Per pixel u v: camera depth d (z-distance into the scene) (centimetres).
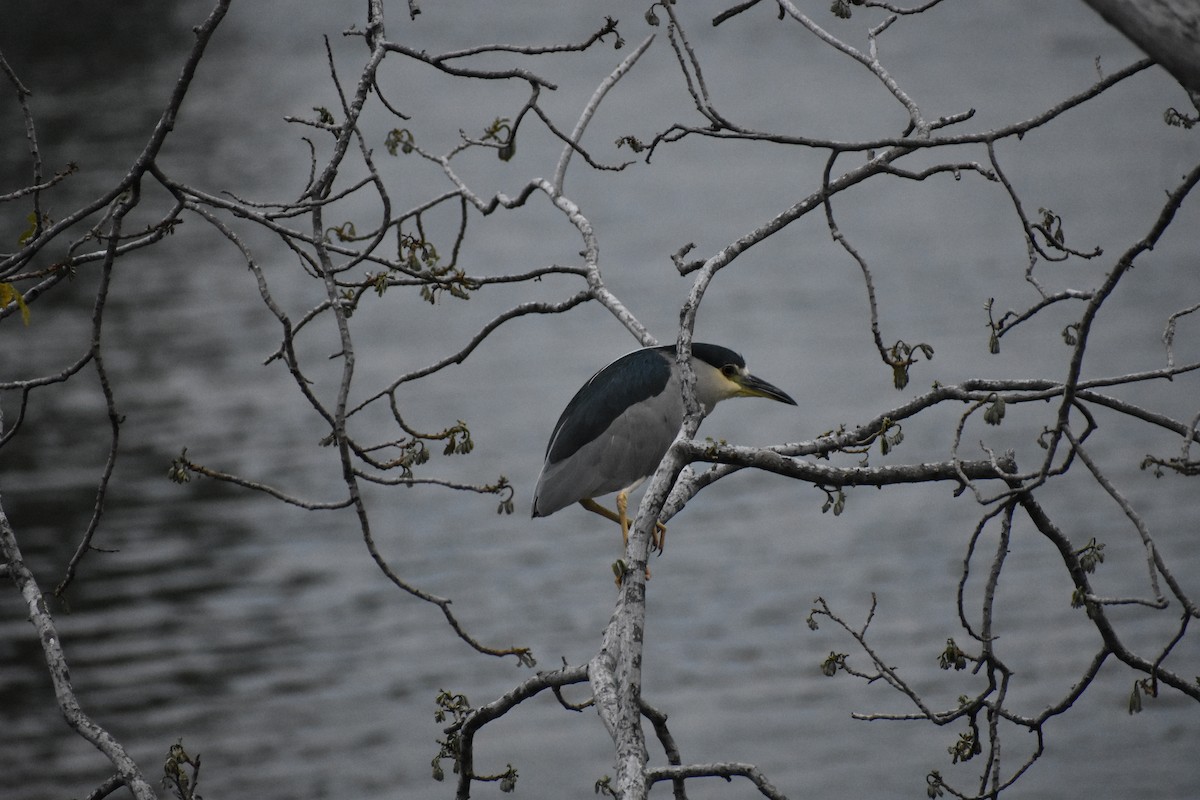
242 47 6762
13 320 2952
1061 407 378
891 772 1487
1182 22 282
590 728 1602
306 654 1733
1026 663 1688
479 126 4997
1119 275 363
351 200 4106
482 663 1708
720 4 7119
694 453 421
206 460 2284
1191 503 2042
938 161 4406
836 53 6184
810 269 3428
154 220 3662
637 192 4259
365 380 2698
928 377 2600
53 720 1591
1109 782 1469
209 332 2941
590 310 3184
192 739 1542
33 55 5700
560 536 2067
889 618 1803
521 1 7175
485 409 2539
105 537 2008
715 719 1592
